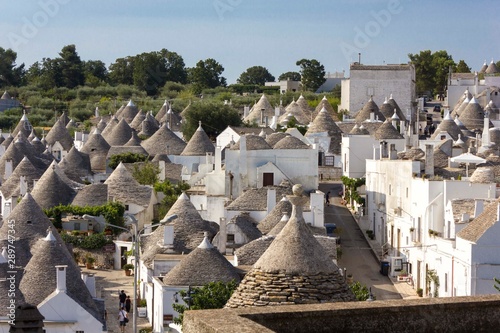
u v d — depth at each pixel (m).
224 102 180.62
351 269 86.19
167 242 80.38
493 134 129.12
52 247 69.94
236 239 80.88
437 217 79.81
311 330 18.20
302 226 29.47
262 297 28.31
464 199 77.69
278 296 28.20
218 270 67.62
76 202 102.25
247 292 28.69
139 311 75.31
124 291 82.19
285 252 28.89
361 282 82.25
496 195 80.50
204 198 101.88
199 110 152.00
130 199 103.31
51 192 103.25
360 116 151.00
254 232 82.31
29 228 79.00
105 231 96.56
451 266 71.25
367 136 116.94
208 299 55.47
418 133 146.12
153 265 75.88
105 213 98.50
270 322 17.95
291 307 18.38
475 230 68.44
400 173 90.31
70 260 69.94
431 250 77.00
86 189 103.62
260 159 103.44
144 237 86.19
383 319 18.73
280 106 168.12
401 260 84.19
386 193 95.00
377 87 164.38
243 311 17.95
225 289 56.59
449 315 19.11
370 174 102.19
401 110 163.50
